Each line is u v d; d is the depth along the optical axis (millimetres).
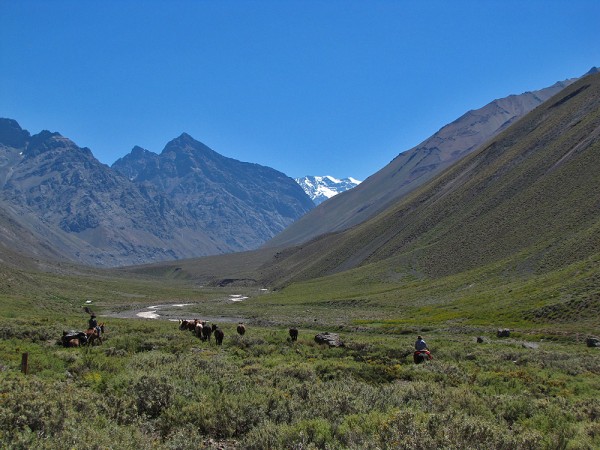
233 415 12664
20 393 11391
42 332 30250
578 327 48719
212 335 38656
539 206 111438
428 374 21578
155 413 13633
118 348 27391
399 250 146750
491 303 67500
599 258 67375
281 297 128250
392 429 10430
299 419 12312
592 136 126312
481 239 115438
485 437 10719
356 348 33094
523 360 30141
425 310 74188
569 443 11430
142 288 181625
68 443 9469
